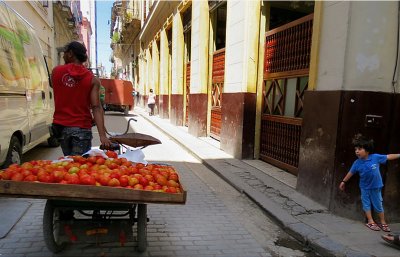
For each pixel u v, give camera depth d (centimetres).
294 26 662
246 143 806
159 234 418
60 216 343
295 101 668
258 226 458
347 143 454
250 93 793
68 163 324
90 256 352
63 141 390
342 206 462
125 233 335
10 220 429
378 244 386
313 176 518
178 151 991
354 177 450
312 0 758
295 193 556
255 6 770
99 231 329
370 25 434
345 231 419
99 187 283
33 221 434
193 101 1220
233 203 543
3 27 540
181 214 489
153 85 2266
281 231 444
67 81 381
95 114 386
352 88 446
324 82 495
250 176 664
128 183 298
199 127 1175
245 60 786
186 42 1498
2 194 277
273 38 748
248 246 399
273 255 381
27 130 639
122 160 356
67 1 2870
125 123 1714
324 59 496
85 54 395
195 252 377
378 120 440
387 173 448
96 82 390
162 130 1402
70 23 2864
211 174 721
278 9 851
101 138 385
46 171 300
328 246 378
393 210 459
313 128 515
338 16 465
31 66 688
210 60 1149
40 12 1802
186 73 1488
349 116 448
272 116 754
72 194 281
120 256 356
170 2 1619
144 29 2555
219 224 459
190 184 644
